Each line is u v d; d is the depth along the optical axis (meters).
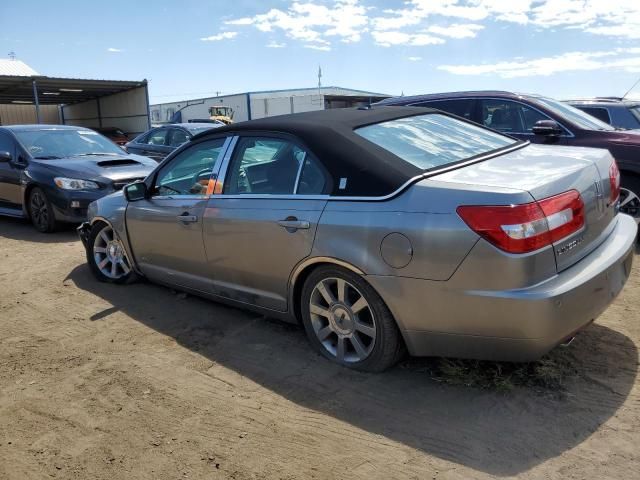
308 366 3.64
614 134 6.16
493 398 3.13
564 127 6.44
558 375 3.28
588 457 2.62
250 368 3.67
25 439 3.00
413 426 2.94
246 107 42.47
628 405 3.01
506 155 3.73
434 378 3.38
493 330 2.91
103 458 2.81
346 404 3.18
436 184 3.06
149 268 4.99
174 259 4.61
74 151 8.88
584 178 3.22
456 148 3.76
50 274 5.99
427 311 3.05
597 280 3.01
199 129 12.00
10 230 8.60
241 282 4.07
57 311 4.86
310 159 3.58
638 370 3.35
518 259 2.77
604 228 3.43
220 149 4.22
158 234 4.67
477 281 2.86
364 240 3.20
